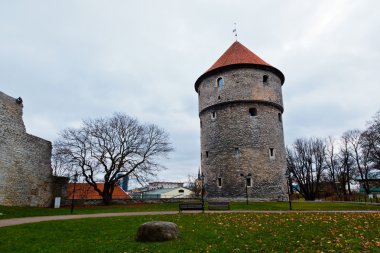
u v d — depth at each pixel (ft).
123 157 92.79
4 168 62.39
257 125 94.58
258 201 87.76
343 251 23.94
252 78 97.09
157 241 28.91
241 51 104.88
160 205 81.35
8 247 27.09
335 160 164.96
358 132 156.76
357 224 37.17
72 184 118.11
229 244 27.20
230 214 51.21
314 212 54.60
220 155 95.35
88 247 27.25
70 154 90.27
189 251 25.17
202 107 104.27
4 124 63.00
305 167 161.38
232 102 96.12
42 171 77.61
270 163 93.04
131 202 92.32
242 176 90.99
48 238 31.09
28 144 71.67
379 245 25.59
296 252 23.91
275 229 34.37
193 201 94.38
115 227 37.78
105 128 94.73
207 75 103.50
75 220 44.01
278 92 101.35
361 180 155.84
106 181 91.50
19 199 67.21
